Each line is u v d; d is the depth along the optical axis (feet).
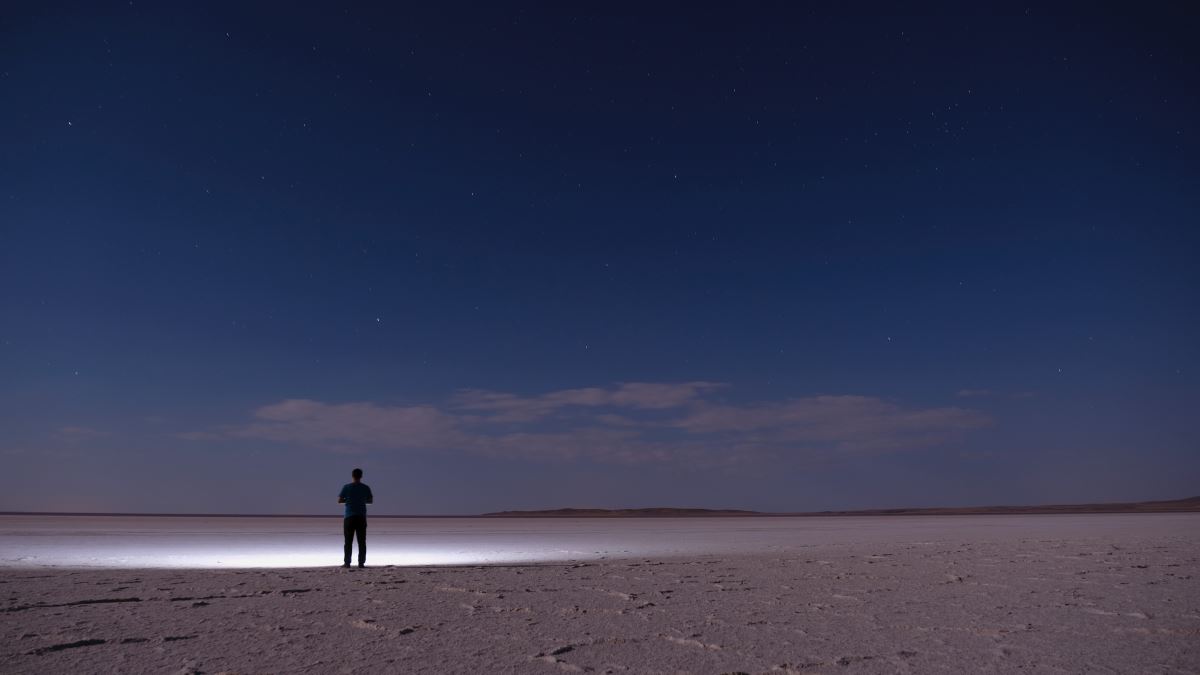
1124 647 15.38
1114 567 33.91
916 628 17.66
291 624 18.31
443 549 51.98
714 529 100.53
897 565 35.55
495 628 17.76
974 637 16.48
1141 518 154.71
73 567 34.71
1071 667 13.56
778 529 98.84
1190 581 27.99
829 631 17.29
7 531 76.13
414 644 15.79
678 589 25.82
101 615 19.69
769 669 13.51
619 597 23.56
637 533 84.17
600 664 13.89
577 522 170.91
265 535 72.18
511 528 108.17
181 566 36.04
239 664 13.83
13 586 25.88
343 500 37.24
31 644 15.65
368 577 29.99
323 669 13.42
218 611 20.45
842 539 65.67
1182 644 15.69
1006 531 81.76
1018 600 22.58
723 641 16.08
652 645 15.67
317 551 48.57
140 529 86.53
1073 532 75.92
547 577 30.19
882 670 13.35
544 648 15.35
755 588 26.12
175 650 15.10
